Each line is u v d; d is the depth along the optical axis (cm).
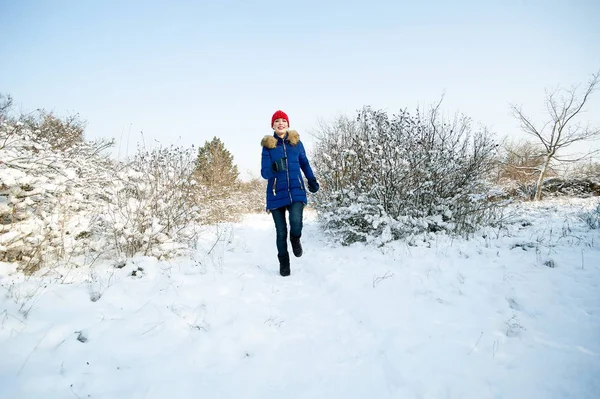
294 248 357
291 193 338
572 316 219
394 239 482
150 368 177
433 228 509
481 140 538
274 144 340
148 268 310
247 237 638
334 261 408
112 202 386
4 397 141
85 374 166
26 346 177
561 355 182
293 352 204
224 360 193
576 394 153
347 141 620
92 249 351
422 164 500
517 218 560
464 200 518
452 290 281
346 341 217
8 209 293
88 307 231
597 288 252
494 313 236
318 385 173
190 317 236
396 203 493
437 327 223
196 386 167
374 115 565
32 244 298
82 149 634
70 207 360
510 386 163
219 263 375
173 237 392
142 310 233
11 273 267
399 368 184
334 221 556
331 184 587
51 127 849
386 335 220
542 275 286
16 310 207
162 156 450
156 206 401
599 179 1404
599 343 188
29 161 340
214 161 1387
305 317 253
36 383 153
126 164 434
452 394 161
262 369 186
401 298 275
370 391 167
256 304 272
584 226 459
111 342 194
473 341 203
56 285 255
